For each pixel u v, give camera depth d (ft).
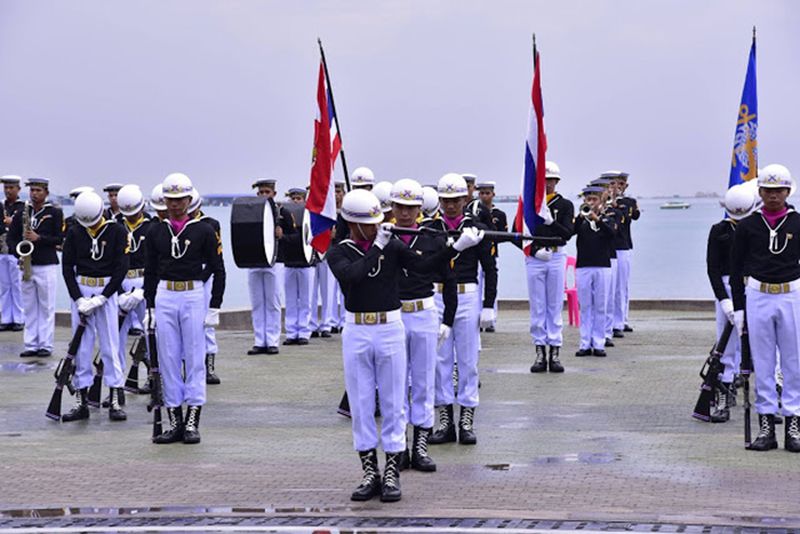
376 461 38.58
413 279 42.52
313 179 56.85
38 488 39.83
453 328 46.73
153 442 47.42
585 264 70.33
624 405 54.49
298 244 75.31
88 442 47.80
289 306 78.28
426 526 34.53
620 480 39.91
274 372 65.92
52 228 73.31
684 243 288.10
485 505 36.99
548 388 59.36
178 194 47.80
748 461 42.73
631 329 83.30
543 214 59.11
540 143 58.65
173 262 47.60
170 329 47.60
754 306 44.75
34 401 57.52
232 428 50.57
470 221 46.73
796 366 44.55
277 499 38.19
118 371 53.72
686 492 38.11
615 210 78.18
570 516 35.17
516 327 86.53
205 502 37.81
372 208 38.27
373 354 38.45
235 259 65.77
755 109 58.18
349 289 38.60
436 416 52.49
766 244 44.55
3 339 81.25
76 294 53.52
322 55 56.95
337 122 56.95
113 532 34.30
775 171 44.42
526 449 45.32
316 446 46.65
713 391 50.24
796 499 37.14
